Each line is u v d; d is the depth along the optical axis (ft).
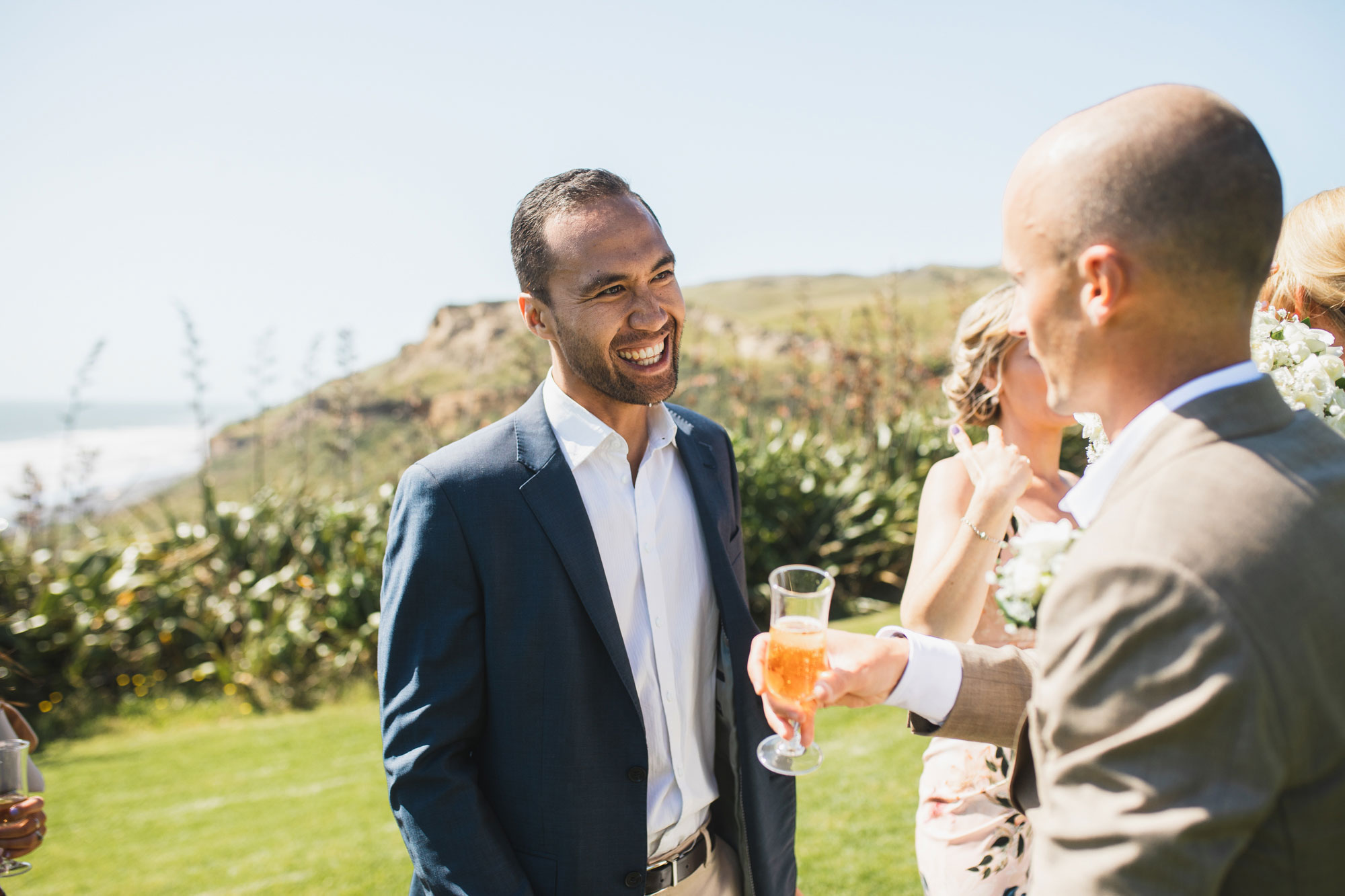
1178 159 3.27
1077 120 3.61
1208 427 3.36
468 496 5.82
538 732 5.74
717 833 6.66
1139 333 3.50
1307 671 2.93
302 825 15.53
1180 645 2.98
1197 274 3.33
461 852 5.44
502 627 5.76
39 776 7.74
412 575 5.75
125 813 16.81
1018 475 6.52
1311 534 3.08
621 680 5.82
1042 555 3.97
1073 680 3.21
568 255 5.74
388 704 5.79
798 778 14.83
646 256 5.79
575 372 6.05
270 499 30.76
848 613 25.84
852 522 28.19
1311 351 5.49
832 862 12.03
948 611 6.42
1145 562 3.07
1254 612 2.92
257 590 27.09
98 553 28.04
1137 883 2.93
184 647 26.50
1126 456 3.59
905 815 13.26
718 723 6.64
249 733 21.75
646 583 6.25
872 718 17.62
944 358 34.94
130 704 24.35
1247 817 2.88
